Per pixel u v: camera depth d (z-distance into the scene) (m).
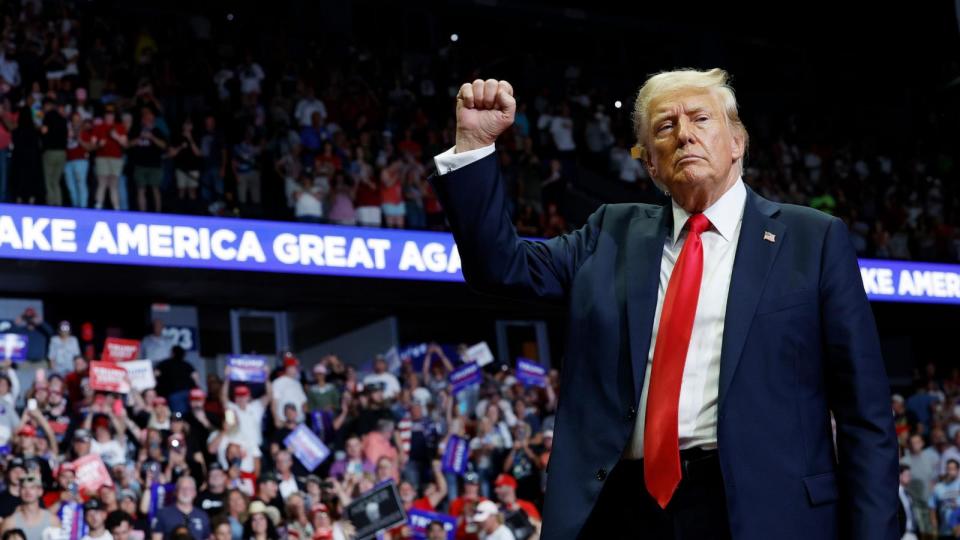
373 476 11.09
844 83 23.62
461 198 2.02
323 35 19.70
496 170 2.05
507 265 2.05
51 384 10.84
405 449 12.05
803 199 20.03
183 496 9.74
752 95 23.16
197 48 17.23
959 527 12.77
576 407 1.99
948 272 17.81
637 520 1.92
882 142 22.47
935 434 13.55
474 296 15.61
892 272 17.34
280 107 15.99
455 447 11.68
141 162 13.46
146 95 14.28
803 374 1.90
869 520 1.82
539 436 12.44
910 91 23.12
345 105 17.05
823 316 1.92
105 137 13.26
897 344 19.56
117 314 14.59
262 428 11.97
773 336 1.89
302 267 13.94
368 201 15.04
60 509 9.26
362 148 15.89
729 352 1.88
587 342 2.01
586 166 19.06
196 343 15.11
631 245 2.06
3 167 12.78
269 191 14.84
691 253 1.97
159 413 11.02
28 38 15.01
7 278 12.80
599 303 2.02
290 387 12.20
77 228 12.62
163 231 13.12
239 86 16.16
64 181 13.30
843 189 20.53
